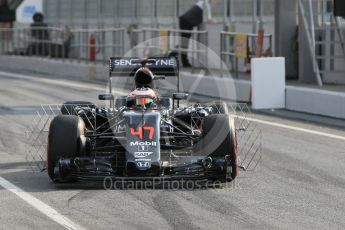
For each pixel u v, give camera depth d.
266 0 85.44
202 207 27.98
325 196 30.16
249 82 66.56
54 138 31.33
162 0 103.06
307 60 72.62
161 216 26.59
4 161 37.94
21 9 132.75
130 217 26.44
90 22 120.06
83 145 31.89
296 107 60.59
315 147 42.94
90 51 98.38
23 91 76.50
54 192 30.44
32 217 26.39
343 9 58.28
